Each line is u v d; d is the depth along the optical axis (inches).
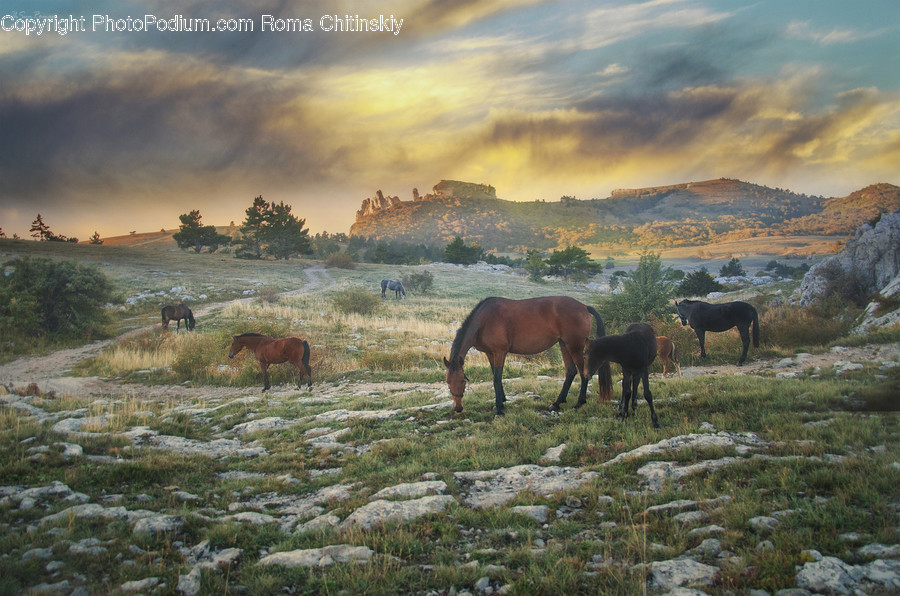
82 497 240.4
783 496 187.3
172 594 159.2
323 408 454.6
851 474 196.4
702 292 2258.9
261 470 297.1
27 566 171.8
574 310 356.2
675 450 251.0
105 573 173.6
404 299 2009.1
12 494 241.9
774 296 1448.1
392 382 609.9
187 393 636.1
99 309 1166.3
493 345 362.0
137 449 334.3
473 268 4288.9
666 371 534.9
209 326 1240.2
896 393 301.4
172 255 3528.5
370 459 292.0
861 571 136.9
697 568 149.9
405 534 188.7
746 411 312.8
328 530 200.2
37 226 4889.3
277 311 1401.3
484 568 162.1
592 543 173.0
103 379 731.4
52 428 378.0
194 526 211.5
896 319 638.5
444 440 317.1
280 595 157.2
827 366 472.1
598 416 334.6
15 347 964.6
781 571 142.3
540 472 250.2
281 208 4124.0
